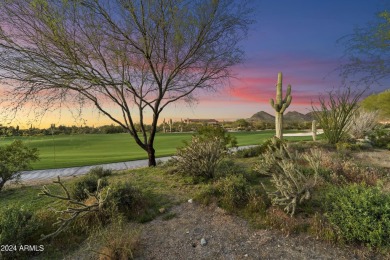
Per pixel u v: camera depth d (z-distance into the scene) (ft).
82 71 26.71
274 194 14.42
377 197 11.51
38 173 32.65
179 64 31.76
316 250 10.78
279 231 12.48
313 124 47.62
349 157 28.73
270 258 10.51
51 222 14.11
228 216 14.48
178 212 15.56
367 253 10.30
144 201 16.47
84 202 16.72
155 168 29.35
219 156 22.48
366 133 46.44
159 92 32.48
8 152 24.35
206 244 11.85
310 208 13.76
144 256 11.11
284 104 42.80
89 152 58.70
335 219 11.68
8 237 11.62
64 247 12.34
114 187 15.97
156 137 98.43
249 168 24.95
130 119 32.19
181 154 23.75
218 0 29.94
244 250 11.20
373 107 56.90
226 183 17.30
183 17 29.07
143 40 28.55
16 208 13.80
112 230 12.23
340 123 38.27
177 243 12.07
